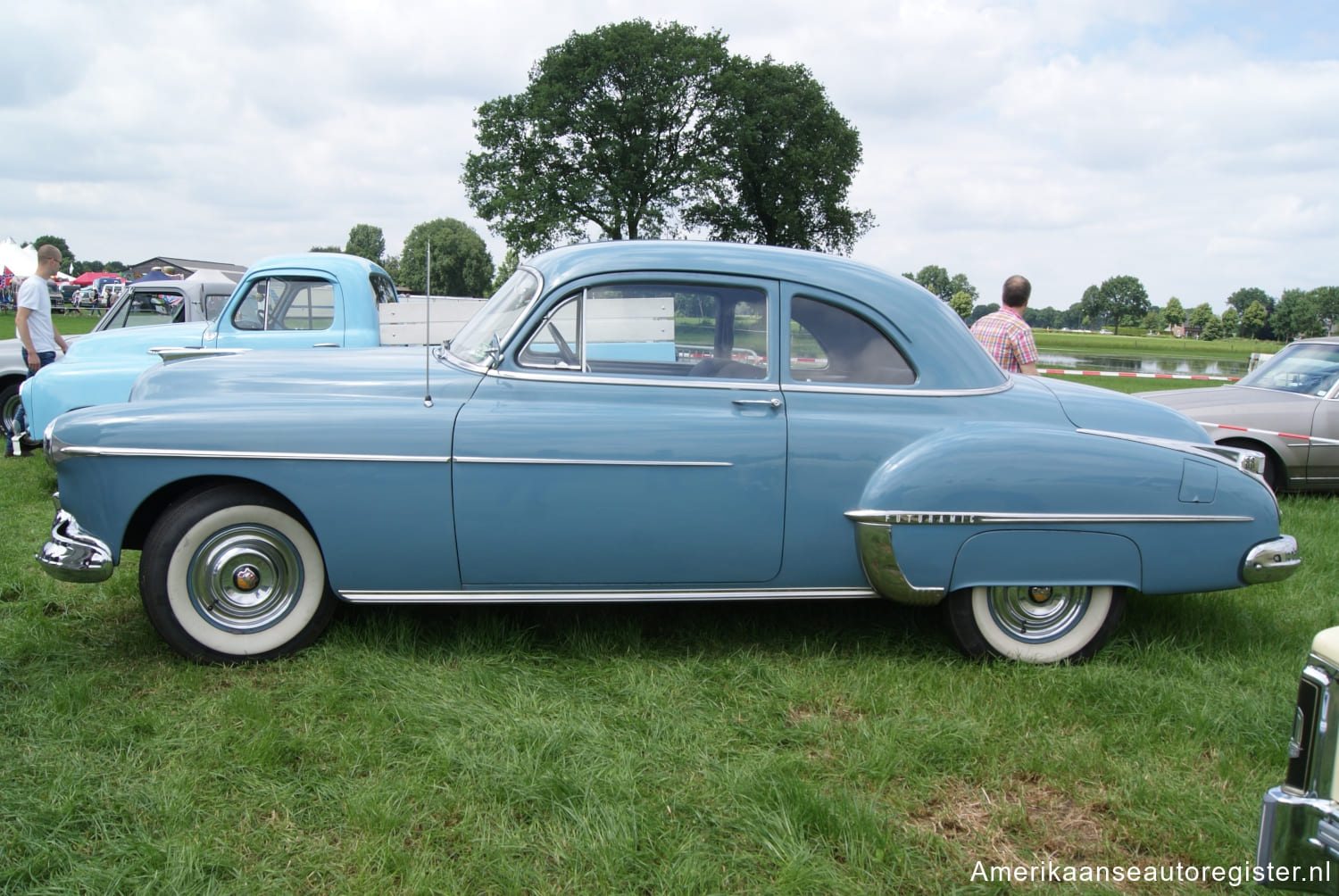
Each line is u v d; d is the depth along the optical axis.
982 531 3.35
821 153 44.59
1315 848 1.64
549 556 3.31
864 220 48.00
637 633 3.66
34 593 4.09
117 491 3.16
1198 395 7.58
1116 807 2.58
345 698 3.06
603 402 3.34
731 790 2.54
